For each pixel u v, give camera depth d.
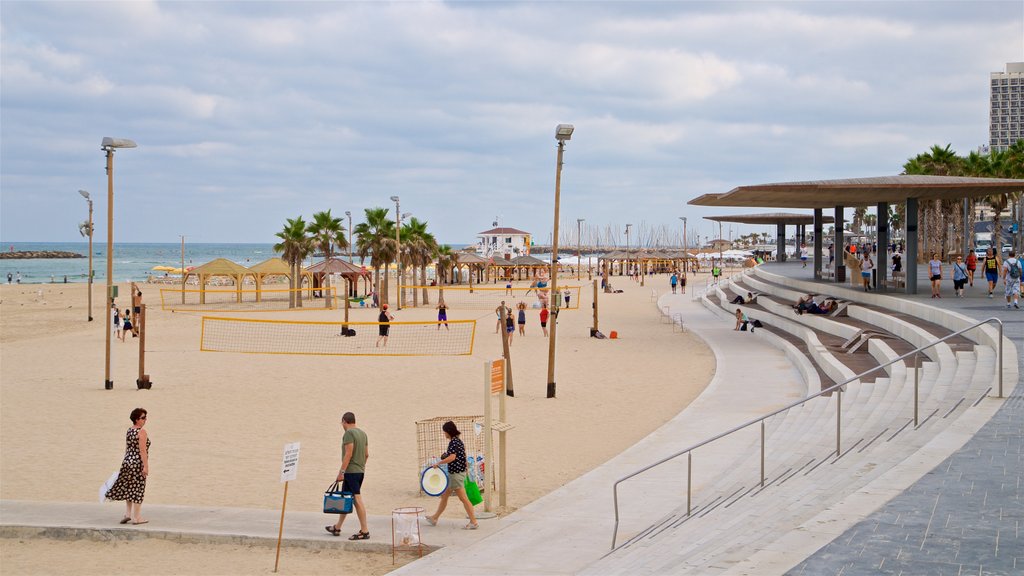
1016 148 60.88
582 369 29.30
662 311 55.88
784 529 8.12
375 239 63.03
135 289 41.78
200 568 10.23
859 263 41.19
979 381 15.04
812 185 31.59
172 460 16.30
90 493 13.92
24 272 147.75
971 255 36.41
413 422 20.14
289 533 11.27
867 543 7.15
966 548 6.98
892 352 22.53
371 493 13.85
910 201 33.47
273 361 32.09
